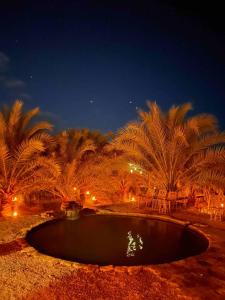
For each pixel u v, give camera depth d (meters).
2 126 9.15
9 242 5.98
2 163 8.60
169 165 10.17
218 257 5.31
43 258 5.14
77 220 8.15
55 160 9.78
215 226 7.43
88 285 4.22
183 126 10.30
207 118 9.87
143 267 4.84
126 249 6.04
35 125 9.66
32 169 9.34
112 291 4.06
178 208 9.55
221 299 3.88
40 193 10.73
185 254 5.83
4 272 4.61
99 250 5.94
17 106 9.42
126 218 8.46
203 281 4.37
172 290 4.10
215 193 9.30
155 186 10.23
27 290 4.05
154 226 7.77
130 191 12.00
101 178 10.61
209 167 9.55
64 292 4.01
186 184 10.01
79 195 10.48
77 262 5.15
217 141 9.50
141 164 10.45
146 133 10.38
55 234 6.93
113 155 12.03
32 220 7.68
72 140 12.14
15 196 8.98
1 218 7.93
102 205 9.87
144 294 3.98
